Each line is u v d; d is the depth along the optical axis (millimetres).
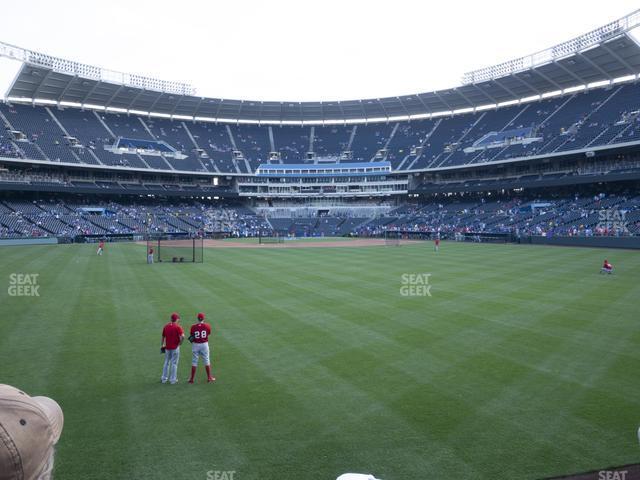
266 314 20203
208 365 12516
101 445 9117
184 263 40812
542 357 14242
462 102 101500
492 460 8523
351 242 77000
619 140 67750
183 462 8523
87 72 83938
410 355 14555
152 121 103062
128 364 13891
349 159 106312
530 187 80875
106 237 73812
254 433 9609
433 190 94500
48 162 75625
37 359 14281
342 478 4352
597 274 32031
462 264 39438
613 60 75188
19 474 1857
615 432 9523
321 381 12461
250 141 110562
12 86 80750
